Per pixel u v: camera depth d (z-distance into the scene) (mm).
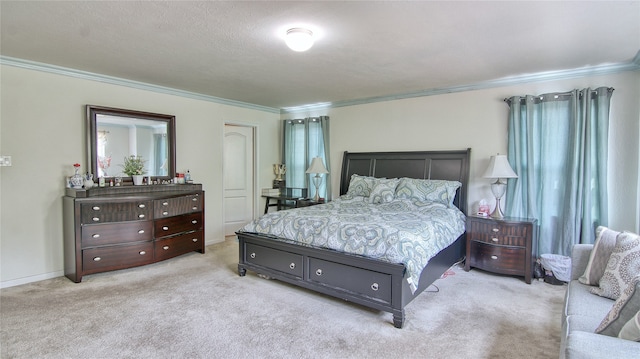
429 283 2982
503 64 3361
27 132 3416
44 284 3393
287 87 4406
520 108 3844
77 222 3398
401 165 4746
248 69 3578
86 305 2898
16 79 3330
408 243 2623
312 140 5730
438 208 3877
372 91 4633
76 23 2416
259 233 3488
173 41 2760
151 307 2871
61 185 3648
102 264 3566
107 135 3949
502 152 4062
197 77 3920
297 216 3383
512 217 3820
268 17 2299
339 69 3561
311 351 2221
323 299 3078
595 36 2605
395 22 2367
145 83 4219
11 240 3344
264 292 3236
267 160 6086
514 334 2439
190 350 2219
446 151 4402
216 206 5223
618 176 3375
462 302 3008
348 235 2875
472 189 4270
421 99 4648
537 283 3482
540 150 3732
